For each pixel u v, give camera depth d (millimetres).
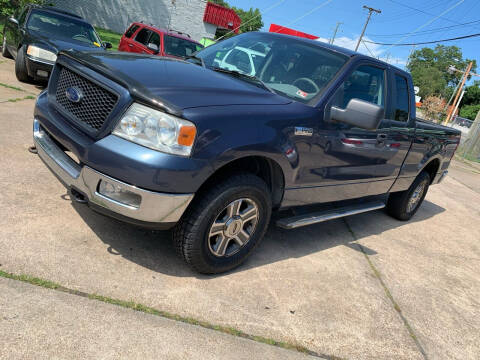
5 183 3471
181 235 2709
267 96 3117
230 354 2252
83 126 2607
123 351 2059
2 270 2379
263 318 2652
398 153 4418
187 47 11102
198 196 2678
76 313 2215
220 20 29281
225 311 2609
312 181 3422
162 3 27500
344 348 2592
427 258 4496
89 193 2523
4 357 1831
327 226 4645
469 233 5910
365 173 4039
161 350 2133
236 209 2857
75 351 1975
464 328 3227
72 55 2961
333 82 3434
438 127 5359
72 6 25406
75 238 2928
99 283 2520
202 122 2434
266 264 3361
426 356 2748
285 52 3713
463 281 4129
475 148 17453
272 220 4238
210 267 2891
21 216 3016
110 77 2564
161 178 2357
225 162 2562
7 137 4578
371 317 3018
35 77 7398
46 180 3734
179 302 2564
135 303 2426
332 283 3344
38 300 2230
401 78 4414
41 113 2982
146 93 2416
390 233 5020
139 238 3180
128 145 2395
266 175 3141
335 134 3379
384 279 3682
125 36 12062
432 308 3398
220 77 3186
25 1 12508
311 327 2705
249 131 2670
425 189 5625
